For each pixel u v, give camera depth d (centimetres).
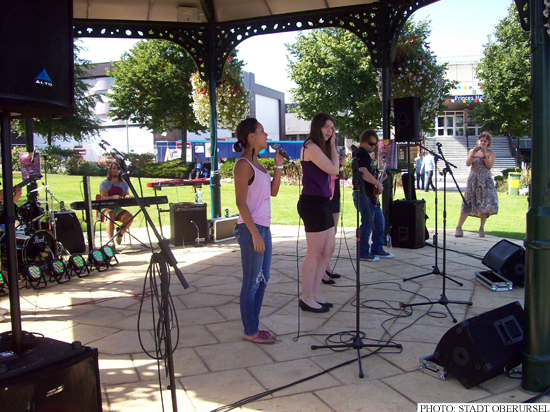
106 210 658
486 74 1964
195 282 485
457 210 1050
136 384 261
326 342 317
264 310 389
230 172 2152
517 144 2702
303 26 666
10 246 187
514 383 256
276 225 874
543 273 236
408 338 322
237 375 271
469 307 385
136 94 2316
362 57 1911
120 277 516
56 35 198
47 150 2277
